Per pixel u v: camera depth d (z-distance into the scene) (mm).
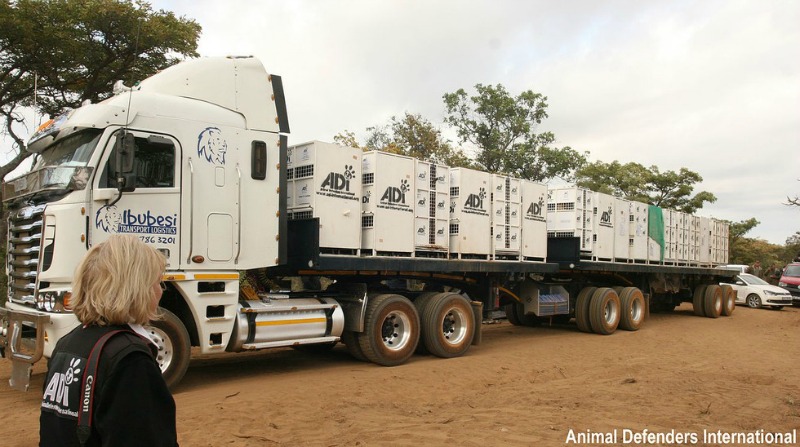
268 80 8523
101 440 2016
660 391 7793
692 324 17797
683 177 36938
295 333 8750
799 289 25625
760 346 13266
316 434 5695
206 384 8102
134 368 2016
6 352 7109
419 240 10219
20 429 5867
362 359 9953
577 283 15414
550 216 14867
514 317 16234
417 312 10250
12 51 17438
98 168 6945
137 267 2191
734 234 47594
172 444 2059
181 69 7961
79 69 19031
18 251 7410
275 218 8414
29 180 7395
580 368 9883
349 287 9922
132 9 17438
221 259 7832
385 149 25328
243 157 8148
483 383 8578
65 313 6598
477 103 30734
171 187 7465
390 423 6098
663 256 17938
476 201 11258
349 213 9266
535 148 30781
